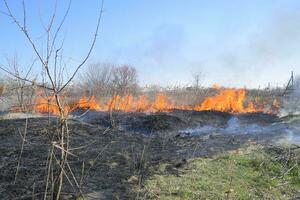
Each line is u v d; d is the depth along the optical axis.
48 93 5.58
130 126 13.34
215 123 15.00
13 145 9.07
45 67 4.97
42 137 9.41
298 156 9.48
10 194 6.21
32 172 7.15
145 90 28.89
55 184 5.56
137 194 6.48
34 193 6.25
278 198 7.21
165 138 11.26
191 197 6.66
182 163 8.34
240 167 8.54
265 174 8.31
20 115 13.23
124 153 8.89
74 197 6.27
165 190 6.80
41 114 14.27
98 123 13.68
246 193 7.16
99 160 8.20
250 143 10.86
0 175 7.00
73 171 7.43
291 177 8.41
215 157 9.06
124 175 7.38
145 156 8.77
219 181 7.54
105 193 6.53
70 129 10.69
